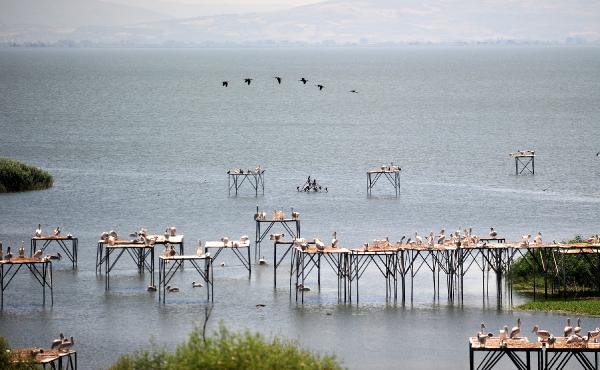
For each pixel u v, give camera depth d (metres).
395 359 120.75
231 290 151.38
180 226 199.00
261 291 150.75
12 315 138.50
